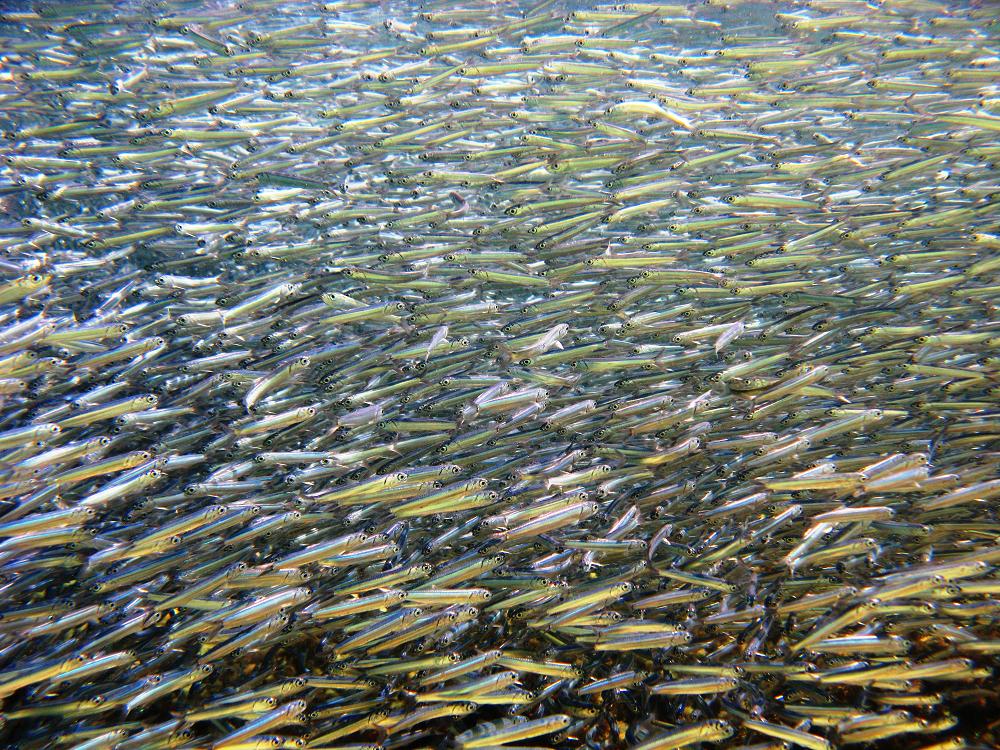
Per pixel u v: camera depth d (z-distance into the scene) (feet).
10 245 2.80
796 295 2.59
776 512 2.17
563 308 2.54
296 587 1.96
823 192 2.97
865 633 1.96
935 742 1.97
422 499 2.01
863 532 2.07
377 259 2.77
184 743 1.81
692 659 2.06
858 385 2.41
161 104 3.15
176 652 1.95
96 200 3.08
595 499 2.21
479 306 2.58
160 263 2.84
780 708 1.97
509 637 2.08
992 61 3.20
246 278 2.87
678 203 2.91
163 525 1.96
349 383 2.44
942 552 2.09
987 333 2.37
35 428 2.10
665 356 2.46
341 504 2.07
